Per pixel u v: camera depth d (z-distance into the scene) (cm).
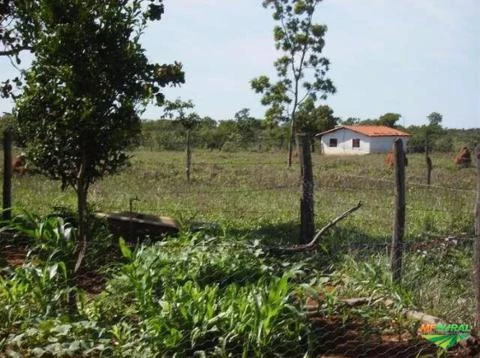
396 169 720
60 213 916
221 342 485
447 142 5647
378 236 1019
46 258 664
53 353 482
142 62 671
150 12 675
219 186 1912
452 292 711
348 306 608
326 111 6419
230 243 700
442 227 1104
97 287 690
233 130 5456
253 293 523
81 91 640
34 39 650
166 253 645
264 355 489
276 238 1014
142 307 531
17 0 656
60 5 632
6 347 498
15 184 1644
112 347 489
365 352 537
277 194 1647
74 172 680
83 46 641
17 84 802
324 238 918
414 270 729
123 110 658
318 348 541
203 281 604
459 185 2203
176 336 481
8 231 901
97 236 835
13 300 549
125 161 754
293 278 653
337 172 2850
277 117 4888
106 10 644
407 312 617
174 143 5034
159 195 1523
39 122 651
